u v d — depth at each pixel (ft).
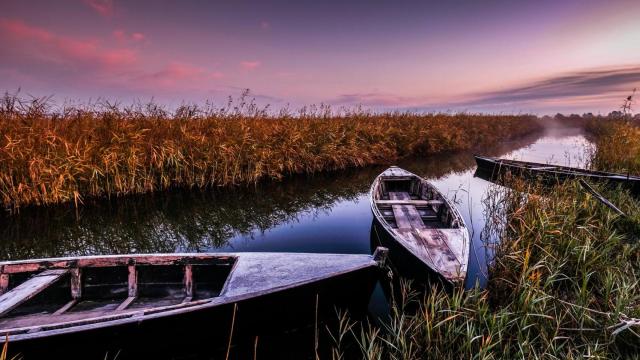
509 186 25.30
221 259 12.16
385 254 11.00
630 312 9.82
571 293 11.82
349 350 10.08
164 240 19.70
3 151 22.08
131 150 26.03
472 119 74.38
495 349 9.08
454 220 16.39
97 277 12.51
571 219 15.56
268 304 9.70
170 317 8.79
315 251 17.89
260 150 32.09
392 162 45.91
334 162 38.37
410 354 8.79
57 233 20.51
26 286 11.00
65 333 8.18
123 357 8.95
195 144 29.78
